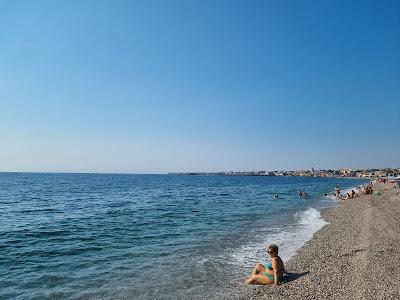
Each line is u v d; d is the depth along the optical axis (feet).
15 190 253.44
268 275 38.78
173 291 37.04
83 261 50.01
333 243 58.18
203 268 45.55
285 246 58.13
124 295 35.99
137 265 47.32
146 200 170.50
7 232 75.46
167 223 87.76
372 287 33.17
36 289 37.96
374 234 60.03
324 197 183.11
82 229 79.10
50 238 68.23
